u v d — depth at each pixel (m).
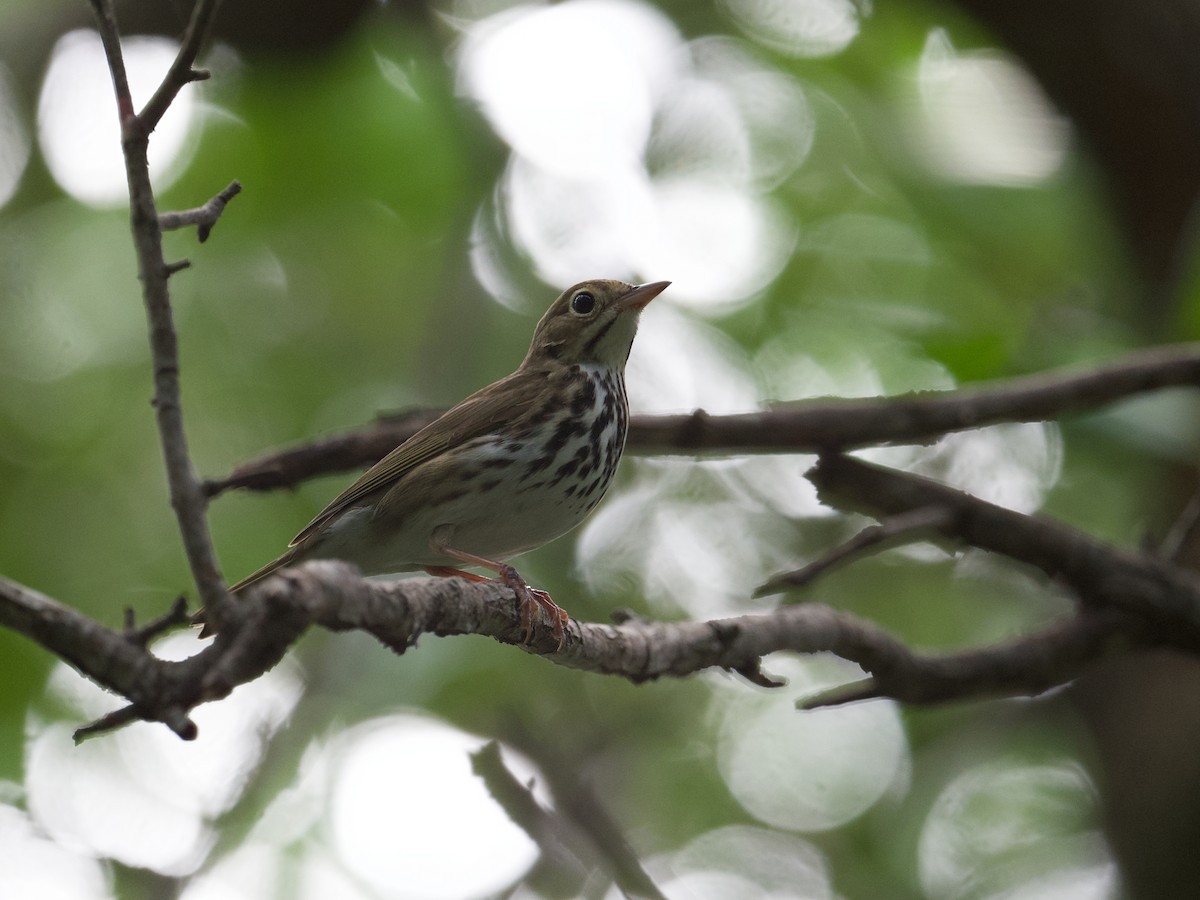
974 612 15.48
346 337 16.11
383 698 11.66
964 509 8.95
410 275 15.86
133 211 4.45
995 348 10.48
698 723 15.77
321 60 12.37
